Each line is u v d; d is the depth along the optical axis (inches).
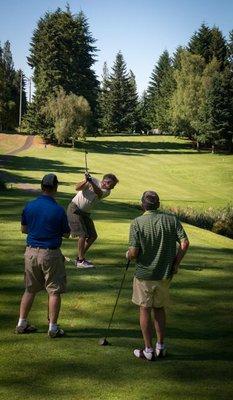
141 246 207.5
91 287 323.0
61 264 232.7
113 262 393.1
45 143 2938.0
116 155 2716.5
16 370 197.9
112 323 259.9
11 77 4409.5
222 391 185.3
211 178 2185.0
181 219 812.6
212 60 3417.8
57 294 232.4
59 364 204.5
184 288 332.5
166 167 2412.6
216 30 3631.9
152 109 4532.5
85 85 3083.2
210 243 513.0
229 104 3041.3
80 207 359.9
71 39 2942.9
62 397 176.9
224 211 976.9
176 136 3683.6
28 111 2913.4
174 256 211.2
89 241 371.9
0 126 3521.2
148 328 211.5
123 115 4333.2
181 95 3223.4
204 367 206.8
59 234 230.8
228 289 334.3
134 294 213.3
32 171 1962.4
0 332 239.9
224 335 247.3
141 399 177.2
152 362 210.4
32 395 177.5
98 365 205.0
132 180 1980.8
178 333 248.5
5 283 324.5
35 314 268.4
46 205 230.2
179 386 188.5
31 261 228.8
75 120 2770.7
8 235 478.0
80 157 2541.8
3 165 2091.5
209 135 3041.3
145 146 3272.6
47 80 2915.8
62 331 236.7
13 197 787.4
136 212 697.6
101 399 176.4
